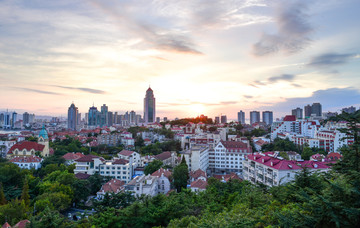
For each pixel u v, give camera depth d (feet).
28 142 591.37
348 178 102.01
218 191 271.28
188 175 424.05
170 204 200.03
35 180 398.01
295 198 152.76
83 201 377.09
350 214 84.33
